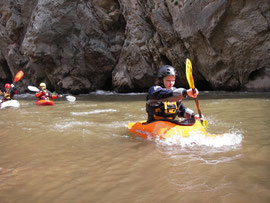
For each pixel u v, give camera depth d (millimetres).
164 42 10969
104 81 14945
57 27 13188
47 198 1386
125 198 1346
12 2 14586
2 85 17172
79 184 1562
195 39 9383
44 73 14883
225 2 8281
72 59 13906
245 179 1500
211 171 1653
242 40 8602
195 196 1321
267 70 8672
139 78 12641
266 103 5301
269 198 1261
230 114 4145
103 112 5312
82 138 2887
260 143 2297
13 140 2861
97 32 14031
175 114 3008
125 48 13367
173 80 2828
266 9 8078
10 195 1436
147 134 2791
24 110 6082
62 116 4820
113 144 2561
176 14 9727
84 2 13742
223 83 9664
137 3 12125
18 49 15180
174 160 1926
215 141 2406
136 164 1890
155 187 1464
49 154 2266
